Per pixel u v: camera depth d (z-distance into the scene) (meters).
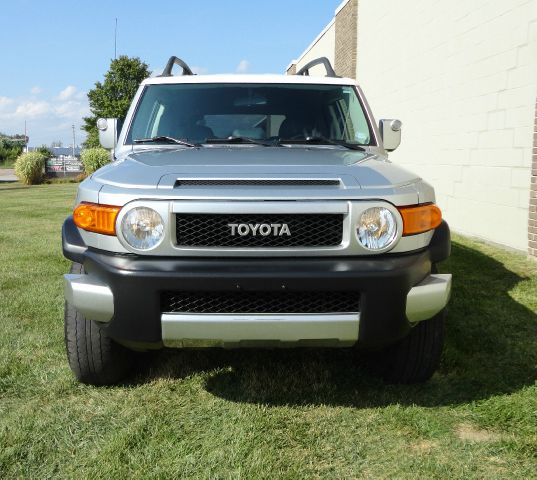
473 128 7.91
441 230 2.85
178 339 2.56
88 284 2.60
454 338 3.86
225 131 3.75
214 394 3.06
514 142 6.89
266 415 2.81
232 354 3.61
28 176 27.41
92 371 3.02
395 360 3.06
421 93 9.80
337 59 16.42
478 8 7.68
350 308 2.58
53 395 3.05
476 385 3.13
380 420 2.75
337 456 2.45
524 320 4.26
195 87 3.96
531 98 6.52
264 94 3.92
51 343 3.83
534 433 2.61
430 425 2.69
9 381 3.21
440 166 9.05
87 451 2.49
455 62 8.42
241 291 2.49
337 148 3.61
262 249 2.50
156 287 2.48
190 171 2.69
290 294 2.55
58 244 7.94
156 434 2.62
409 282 2.58
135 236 2.50
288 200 2.49
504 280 5.46
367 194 2.54
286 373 3.33
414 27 10.08
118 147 3.73
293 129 3.79
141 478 2.28
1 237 8.66
